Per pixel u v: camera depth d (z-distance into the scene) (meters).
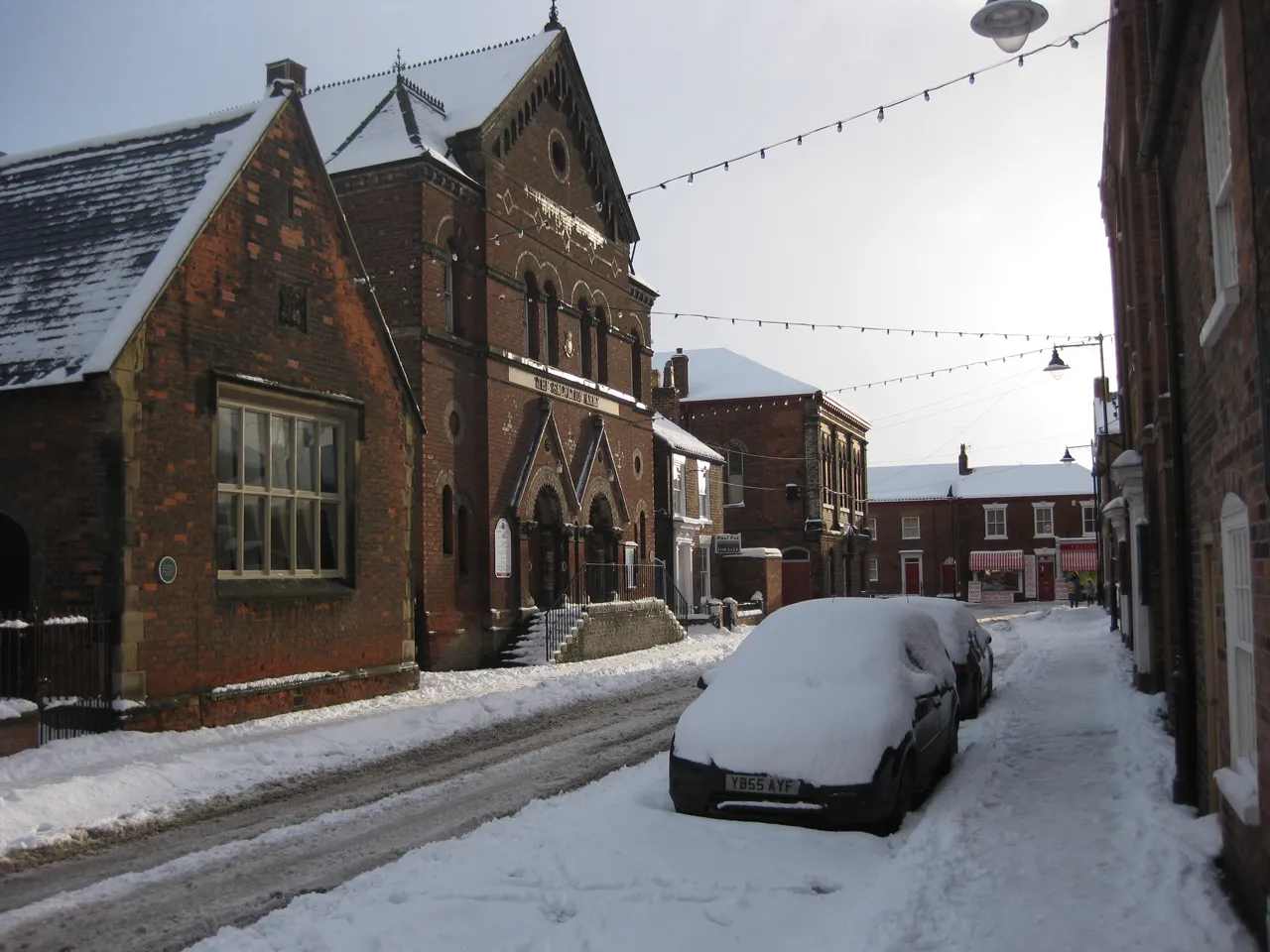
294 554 16.22
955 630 15.49
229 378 14.73
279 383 15.69
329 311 16.95
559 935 6.06
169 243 14.10
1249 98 5.39
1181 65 7.75
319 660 16.42
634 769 11.48
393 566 18.25
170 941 6.48
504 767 12.15
